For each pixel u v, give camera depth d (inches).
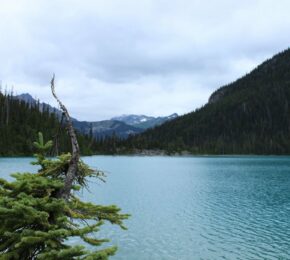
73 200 294.2
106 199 1900.8
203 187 2507.4
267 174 3671.3
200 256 957.2
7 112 5930.1
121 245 1039.0
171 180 3024.1
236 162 6378.0
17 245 223.8
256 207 1701.5
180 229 1249.4
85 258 242.2
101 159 6525.6
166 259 930.1
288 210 1627.7
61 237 247.3
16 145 5561.0
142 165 5226.4
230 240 1116.5
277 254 977.5
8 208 246.1
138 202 1818.4
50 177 285.7
